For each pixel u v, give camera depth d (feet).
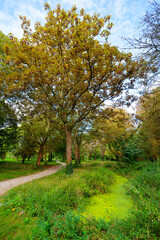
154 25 10.66
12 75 20.16
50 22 22.47
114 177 28.30
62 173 32.50
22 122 51.78
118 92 25.04
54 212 11.34
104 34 18.94
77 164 55.06
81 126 59.41
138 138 37.32
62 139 71.72
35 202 13.10
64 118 29.40
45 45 24.08
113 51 18.45
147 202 10.09
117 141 48.88
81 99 31.73
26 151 63.62
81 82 24.48
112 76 23.27
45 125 55.72
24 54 19.89
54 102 28.27
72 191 15.79
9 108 49.80
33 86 24.22
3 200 14.78
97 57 19.40
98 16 19.90
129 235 7.28
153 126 18.42
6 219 10.57
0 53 38.83
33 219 10.50
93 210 12.81
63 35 23.06
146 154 39.06
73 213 9.39
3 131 52.75
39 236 7.95
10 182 28.04
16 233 8.77
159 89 14.75
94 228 7.73
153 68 12.74
